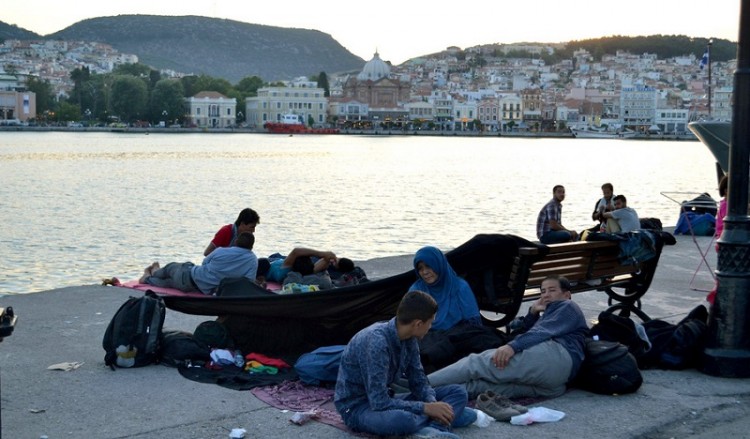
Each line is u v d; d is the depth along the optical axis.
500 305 8.41
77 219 33.03
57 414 6.43
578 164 86.31
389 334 5.86
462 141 186.00
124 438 5.96
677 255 15.60
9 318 4.77
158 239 27.45
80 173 62.44
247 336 7.93
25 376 7.38
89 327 9.24
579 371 7.20
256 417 6.40
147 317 7.64
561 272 9.02
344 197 43.91
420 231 29.98
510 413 6.43
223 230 12.08
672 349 7.86
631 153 124.00
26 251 24.56
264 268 11.92
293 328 8.00
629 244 9.42
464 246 8.21
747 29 7.39
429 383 6.30
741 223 7.59
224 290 8.68
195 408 6.59
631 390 7.12
